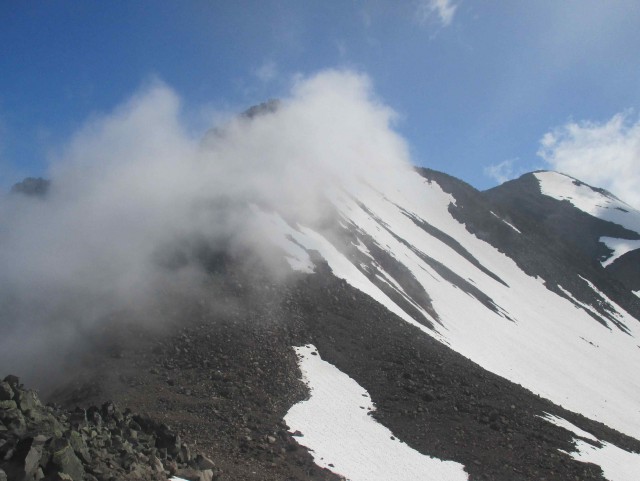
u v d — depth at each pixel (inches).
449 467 1220.5
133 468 793.6
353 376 1578.5
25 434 707.4
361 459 1188.5
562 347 3415.4
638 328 4889.3
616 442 1585.9
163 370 1498.5
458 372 1688.0
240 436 1187.9
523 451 1334.9
